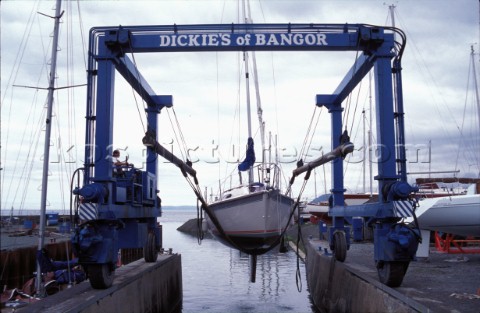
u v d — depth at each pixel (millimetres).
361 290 9852
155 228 14266
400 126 9797
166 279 14516
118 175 11484
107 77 9766
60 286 11766
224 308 15547
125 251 17781
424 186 21234
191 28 10297
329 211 14469
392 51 10062
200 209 12195
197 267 26078
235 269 25062
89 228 8945
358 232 20391
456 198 13102
